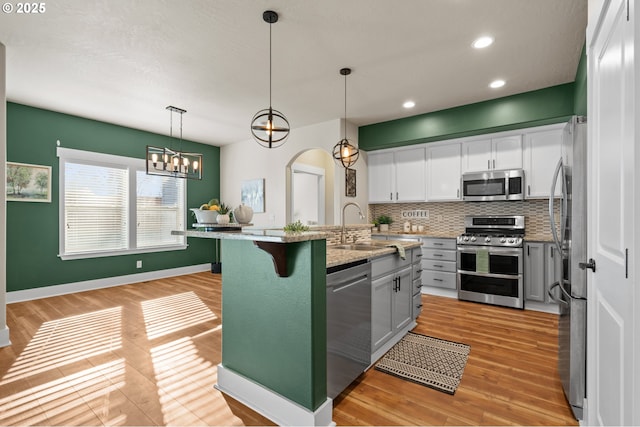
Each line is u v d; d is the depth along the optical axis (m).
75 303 3.94
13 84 3.42
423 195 4.69
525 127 3.88
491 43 2.63
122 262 5.01
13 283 4.00
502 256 3.85
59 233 4.36
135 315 3.47
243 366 1.95
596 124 1.34
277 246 1.67
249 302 1.92
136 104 4.04
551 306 3.62
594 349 1.38
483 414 1.78
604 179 1.21
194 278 5.47
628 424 0.95
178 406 1.86
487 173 4.09
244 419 1.75
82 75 3.20
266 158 5.59
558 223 3.97
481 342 2.76
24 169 4.07
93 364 2.35
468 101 3.95
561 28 2.40
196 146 6.07
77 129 4.52
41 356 2.48
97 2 2.09
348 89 3.58
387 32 2.46
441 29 2.43
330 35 2.51
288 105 4.08
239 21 2.31
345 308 1.95
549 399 1.91
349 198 4.75
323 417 1.67
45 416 1.75
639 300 0.84
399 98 3.84
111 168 4.91
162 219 5.54
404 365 2.35
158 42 2.59
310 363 1.63
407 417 1.76
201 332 2.98
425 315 3.53
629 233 0.92
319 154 6.48
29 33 2.45
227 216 2.03
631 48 0.88
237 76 3.23
